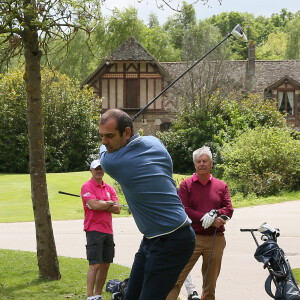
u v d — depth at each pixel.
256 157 23.06
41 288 7.32
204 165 5.96
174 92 35.75
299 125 41.28
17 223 15.48
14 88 34.22
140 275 4.08
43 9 7.41
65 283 7.61
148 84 40.50
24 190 24.25
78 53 56.22
